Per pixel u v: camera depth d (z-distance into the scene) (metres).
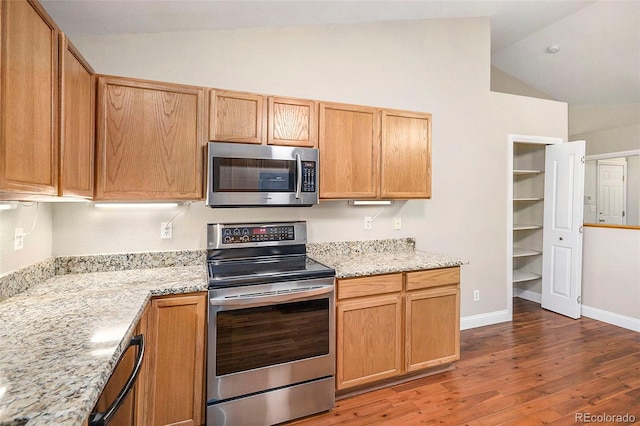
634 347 2.97
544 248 4.04
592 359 2.76
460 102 3.36
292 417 2.01
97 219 2.15
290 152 2.19
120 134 1.86
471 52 3.41
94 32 2.11
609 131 4.95
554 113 3.85
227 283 1.85
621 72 4.26
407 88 3.12
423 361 2.43
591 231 3.72
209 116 2.05
